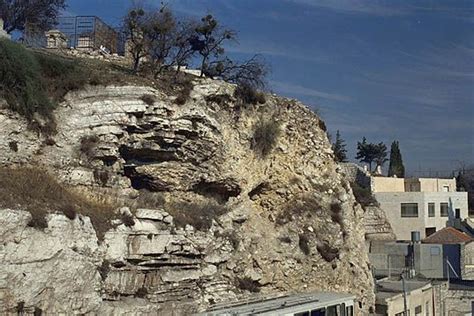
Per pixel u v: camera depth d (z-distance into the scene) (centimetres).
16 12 4503
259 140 3844
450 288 5406
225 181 3578
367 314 4156
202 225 3219
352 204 4394
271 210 3912
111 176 3089
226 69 4056
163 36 3888
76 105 3061
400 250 6122
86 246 2556
